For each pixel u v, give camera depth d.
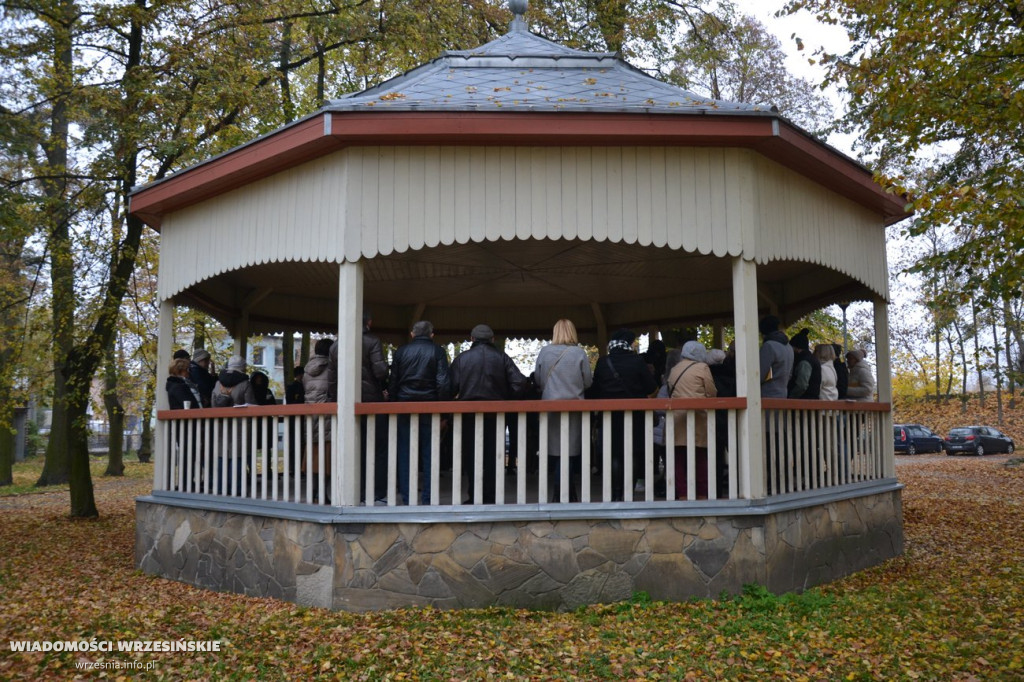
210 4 13.41
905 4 9.85
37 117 14.93
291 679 4.98
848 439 8.59
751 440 6.71
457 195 6.75
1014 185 9.25
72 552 10.37
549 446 7.11
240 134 13.73
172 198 8.14
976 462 27.16
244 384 8.60
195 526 7.97
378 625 6.00
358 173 6.72
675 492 7.50
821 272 10.42
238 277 10.17
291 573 6.79
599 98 7.02
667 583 6.55
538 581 6.45
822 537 7.63
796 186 7.68
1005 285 9.12
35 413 42.62
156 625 6.21
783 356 7.57
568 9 18.11
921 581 7.81
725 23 18.83
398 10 15.29
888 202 8.85
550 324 13.82
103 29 13.09
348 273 6.68
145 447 31.78
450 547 6.43
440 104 6.37
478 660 5.25
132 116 12.33
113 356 15.18
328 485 8.01
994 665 5.28
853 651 5.51
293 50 19.28
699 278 10.96
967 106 9.60
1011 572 8.28
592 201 6.80
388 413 6.56
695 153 6.92
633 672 5.07
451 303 13.29
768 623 5.97
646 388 7.15
